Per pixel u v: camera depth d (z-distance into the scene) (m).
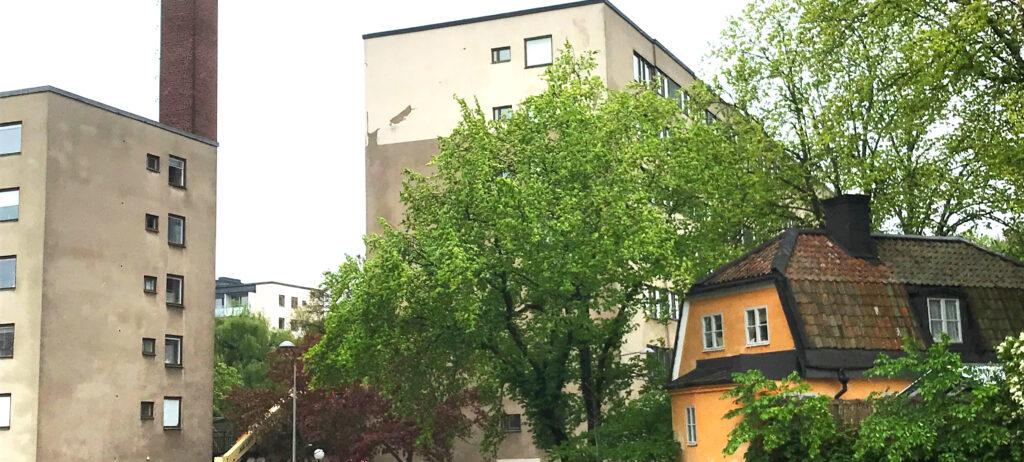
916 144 42.72
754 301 34.16
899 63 41.03
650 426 37.81
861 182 40.97
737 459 32.53
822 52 41.41
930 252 35.62
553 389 39.22
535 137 38.22
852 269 34.03
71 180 53.97
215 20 66.44
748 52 45.31
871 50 42.38
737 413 29.59
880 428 26.53
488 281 37.25
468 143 40.25
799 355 31.80
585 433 38.06
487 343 38.66
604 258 35.28
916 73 34.44
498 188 36.00
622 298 37.38
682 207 41.50
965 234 42.81
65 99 54.19
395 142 65.56
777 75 44.16
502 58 64.81
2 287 52.56
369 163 65.81
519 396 41.75
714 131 43.53
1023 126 30.53
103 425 54.28
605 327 39.16
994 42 33.28
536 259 35.91
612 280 37.06
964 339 33.81
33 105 53.47
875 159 41.47
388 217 64.88
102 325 54.84
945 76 33.84
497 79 64.62
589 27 63.41
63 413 52.25
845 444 27.97
